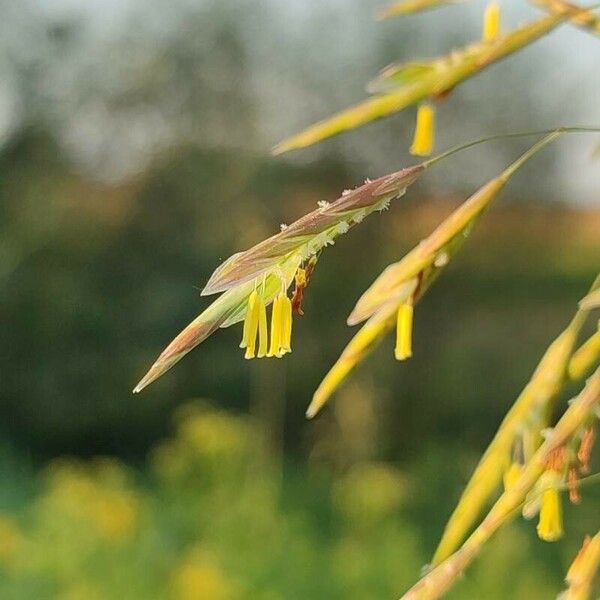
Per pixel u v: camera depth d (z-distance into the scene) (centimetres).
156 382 162
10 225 162
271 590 87
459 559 31
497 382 160
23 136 162
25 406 164
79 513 88
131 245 161
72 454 167
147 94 157
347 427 151
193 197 158
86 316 161
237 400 160
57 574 83
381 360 158
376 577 90
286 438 158
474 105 153
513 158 153
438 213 157
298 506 124
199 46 157
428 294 162
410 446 154
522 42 32
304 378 158
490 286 163
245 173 155
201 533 98
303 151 155
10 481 130
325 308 160
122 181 161
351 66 156
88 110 160
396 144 154
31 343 163
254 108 157
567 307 160
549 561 105
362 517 103
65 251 162
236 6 157
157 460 152
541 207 159
